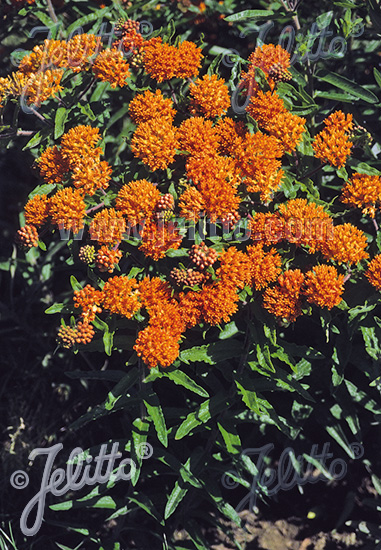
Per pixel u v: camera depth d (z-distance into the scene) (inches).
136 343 35.6
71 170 37.1
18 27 46.8
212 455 41.5
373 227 41.4
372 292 37.1
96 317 36.1
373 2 39.9
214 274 35.4
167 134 35.6
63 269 45.3
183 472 39.1
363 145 37.3
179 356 36.7
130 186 35.4
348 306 37.4
